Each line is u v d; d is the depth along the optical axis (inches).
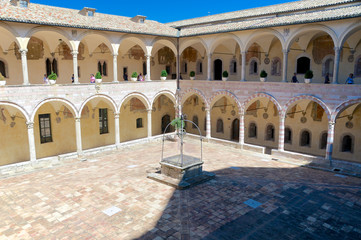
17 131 1006.4
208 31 1097.4
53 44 1029.2
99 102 1209.4
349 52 968.3
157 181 727.1
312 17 868.6
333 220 542.3
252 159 973.8
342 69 991.0
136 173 798.5
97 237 487.8
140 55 1317.7
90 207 593.3
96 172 816.9
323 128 1077.1
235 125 1336.1
